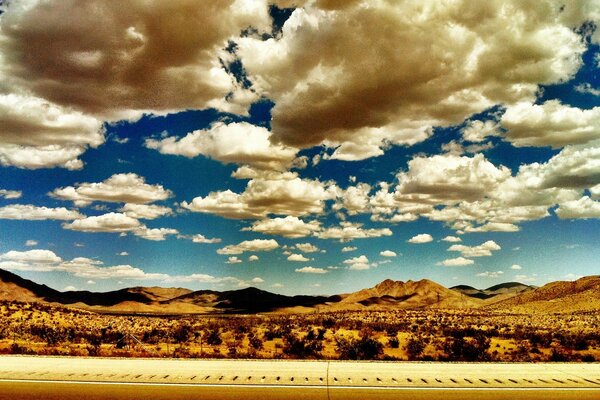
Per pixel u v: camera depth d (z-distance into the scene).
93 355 31.97
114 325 80.81
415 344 46.28
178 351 39.09
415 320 109.69
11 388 21.75
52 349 36.25
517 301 177.75
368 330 68.25
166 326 80.81
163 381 23.00
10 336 52.47
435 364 27.06
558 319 105.06
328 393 21.25
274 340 57.97
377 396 20.89
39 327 59.81
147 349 42.81
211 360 27.88
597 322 91.00
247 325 87.12
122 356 31.91
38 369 25.16
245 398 20.53
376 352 39.44
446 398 20.62
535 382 23.25
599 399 20.78
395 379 23.58
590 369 26.23
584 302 136.00
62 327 66.31
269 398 20.56
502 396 21.00
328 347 47.34
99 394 21.00
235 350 39.97
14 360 27.27
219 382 22.88
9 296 195.12
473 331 66.62
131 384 22.47
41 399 20.34
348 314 138.88
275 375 24.23
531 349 47.06
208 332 63.25
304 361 27.72
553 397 20.94
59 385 22.25
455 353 39.47
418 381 23.23
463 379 23.67
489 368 26.17
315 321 98.25
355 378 23.77
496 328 78.25
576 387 22.47
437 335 67.94
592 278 166.62
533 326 86.88
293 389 21.81
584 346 49.00
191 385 22.38
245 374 24.41
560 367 26.62
